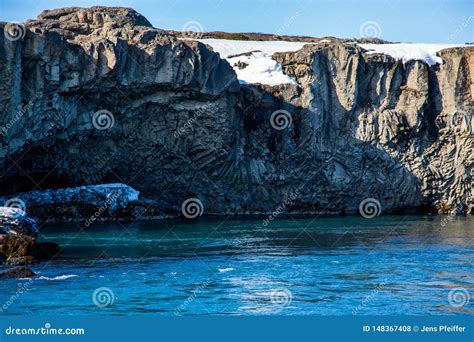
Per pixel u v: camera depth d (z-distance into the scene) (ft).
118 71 189.98
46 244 141.90
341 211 239.91
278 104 230.48
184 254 143.43
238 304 102.58
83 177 206.28
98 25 222.48
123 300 104.22
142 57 195.83
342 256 142.20
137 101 201.67
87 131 196.65
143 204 208.74
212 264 132.26
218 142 215.92
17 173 192.13
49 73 178.81
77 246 152.35
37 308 99.25
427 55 250.98
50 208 194.80
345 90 236.02
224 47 258.37
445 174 244.42
